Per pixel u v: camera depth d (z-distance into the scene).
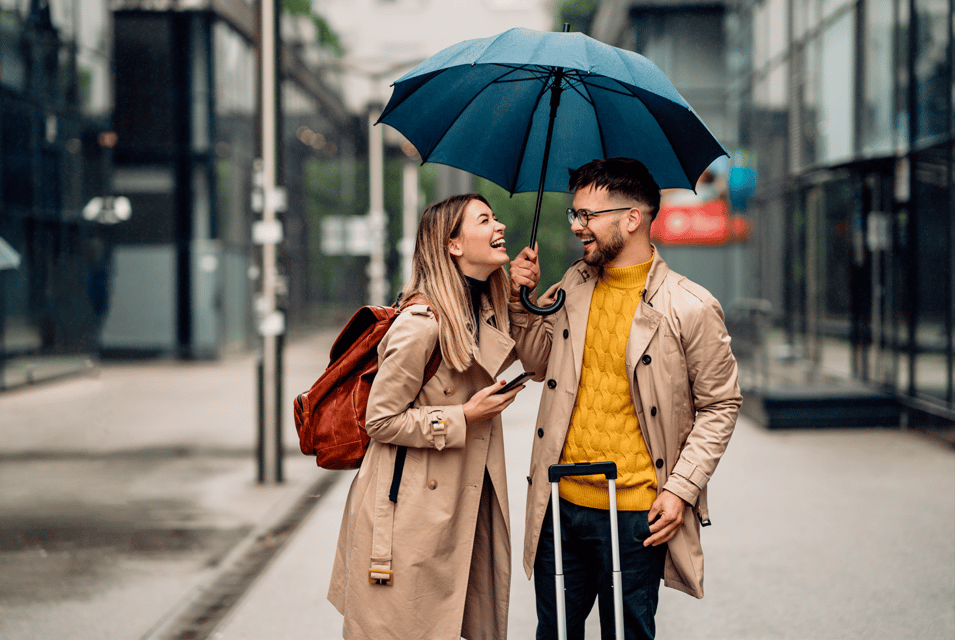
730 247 19.25
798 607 4.69
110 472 8.45
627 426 2.85
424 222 2.87
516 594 5.04
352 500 2.94
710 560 5.54
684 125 2.86
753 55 18.16
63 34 15.55
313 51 33.91
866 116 12.09
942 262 9.67
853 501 6.99
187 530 6.34
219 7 21.84
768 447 9.46
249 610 4.69
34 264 14.50
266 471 7.92
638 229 2.85
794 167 15.41
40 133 14.72
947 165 9.47
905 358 10.70
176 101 21.78
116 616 4.61
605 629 2.98
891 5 11.15
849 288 12.96
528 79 3.03
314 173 33.91
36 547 5.91
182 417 12.12
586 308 2.90
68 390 14.81
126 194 21.89
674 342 2.80
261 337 7.89
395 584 2.79
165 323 21.97
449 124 3.10
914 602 4.72
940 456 8.79
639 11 20.66
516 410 12.38
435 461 2.83
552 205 31.59
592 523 2.87
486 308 2.93
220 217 22.23
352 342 2.96
